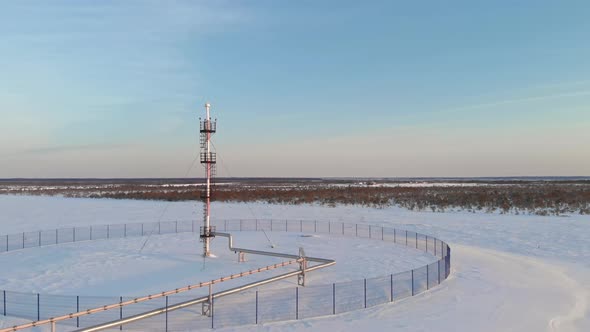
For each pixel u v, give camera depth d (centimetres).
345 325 1883
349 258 3428
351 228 5112
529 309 2094
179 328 1866
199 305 2214
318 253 3647
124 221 5962
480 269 2962
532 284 2572
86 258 3481
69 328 1881
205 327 1878
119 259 3438
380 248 3875
